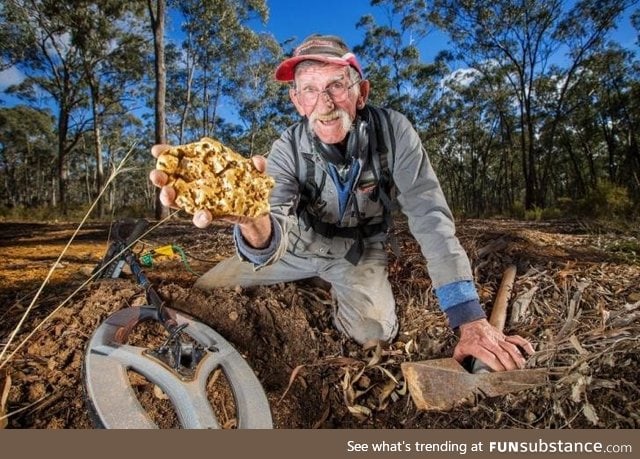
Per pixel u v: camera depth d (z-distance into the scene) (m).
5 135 37.69
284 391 1.78
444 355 1.96
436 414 1.63
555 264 2.62
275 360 1.93
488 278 2.51
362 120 1.83
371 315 2.05
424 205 1.86
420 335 2.10
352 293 2.08
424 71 25.80
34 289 2.29
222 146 1.17
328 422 1.69
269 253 1.43
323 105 1.69
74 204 15.62
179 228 4.89
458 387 1.61
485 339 1.65
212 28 20.62
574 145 32.47
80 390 1.51
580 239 3.59
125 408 1.35
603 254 2.92
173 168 1.08
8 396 1.45
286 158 1.88
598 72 24.03
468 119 28.41
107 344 1.58
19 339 1.73
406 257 2.75
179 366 1.55
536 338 1.91
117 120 29.78
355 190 1.91
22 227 6.47
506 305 2.15
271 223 1.43
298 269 2.23
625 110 24.73
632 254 2.85
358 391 1.80
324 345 2.06
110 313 1.95
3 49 20.20
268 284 2.34
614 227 4.72
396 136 1.87
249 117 26.02
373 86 26.00
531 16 20.52
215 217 1.14
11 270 2.74
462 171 34.44
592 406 1.51
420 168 1.90
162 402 1.52
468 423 1.57
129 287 2.16
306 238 2.09
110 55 20.92
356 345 2.07
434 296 2.37
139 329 1.82
